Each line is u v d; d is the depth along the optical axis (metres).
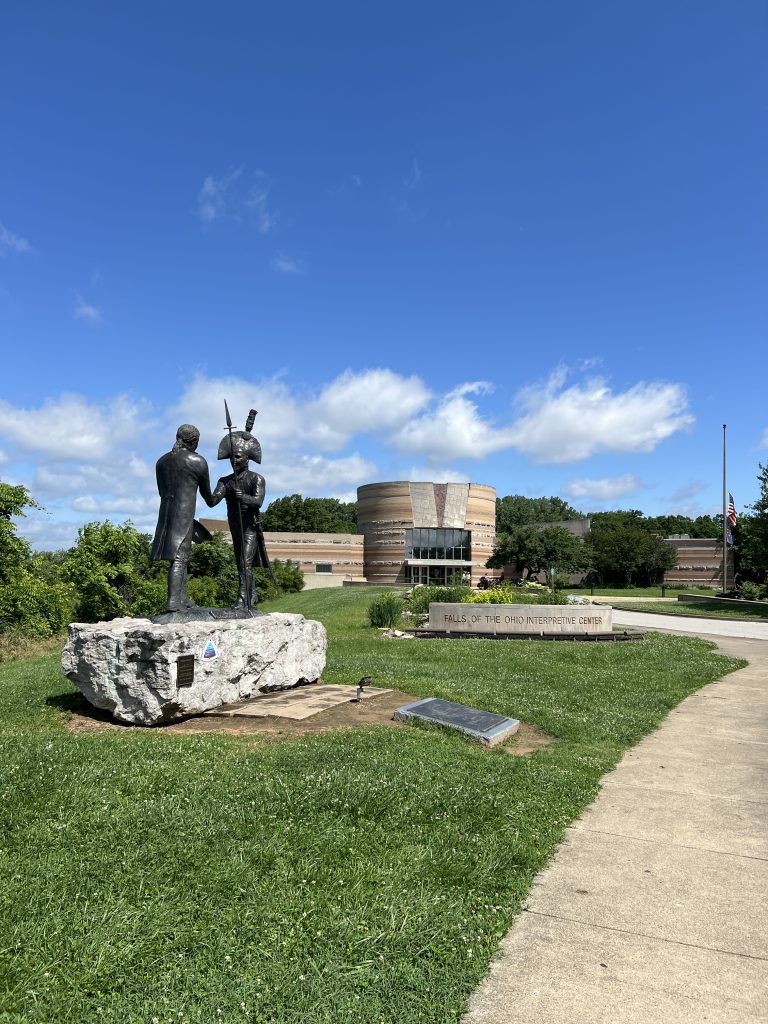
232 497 11.31
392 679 12.31
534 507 130.00
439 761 7.42
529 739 9.06
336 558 74.94
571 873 5.21
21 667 15.59
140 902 4.29
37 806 5.78
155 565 37.34
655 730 9.91
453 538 73.06
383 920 4.22
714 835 5.98
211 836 5.26
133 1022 3.31
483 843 5.45
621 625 27.72
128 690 8.77
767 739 9.41
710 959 4.09
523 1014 3.55
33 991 3.48
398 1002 3.55
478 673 13.90
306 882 4.64
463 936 4.14
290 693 10.75
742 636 23.91
